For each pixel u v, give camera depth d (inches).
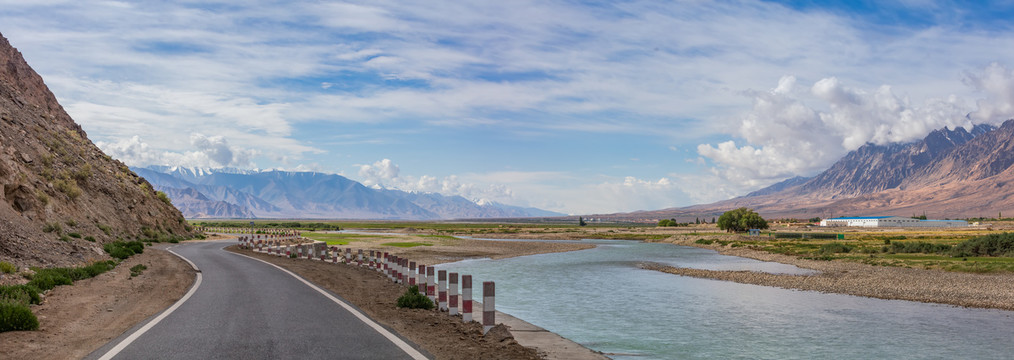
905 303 1007.0
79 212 1464.1
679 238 4394.7
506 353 392.5
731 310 892.0
